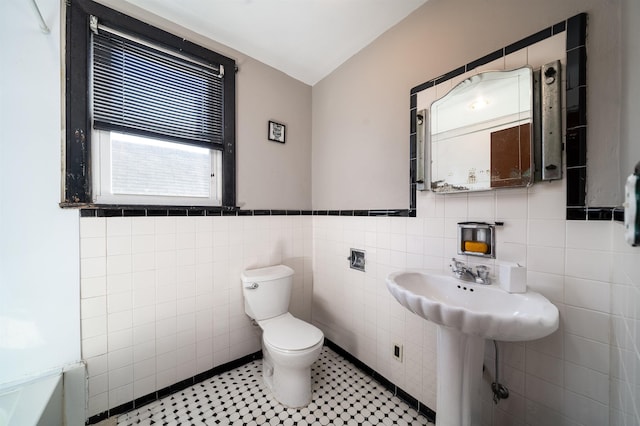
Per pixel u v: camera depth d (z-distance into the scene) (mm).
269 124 1930
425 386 1323
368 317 1652
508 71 1005
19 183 1122
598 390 818
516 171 981
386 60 1555
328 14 1437
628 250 716
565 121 881
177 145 1566
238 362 1762
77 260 1226
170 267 1486
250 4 1372
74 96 1225
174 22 1501
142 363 1400
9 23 1105
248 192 1823
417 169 1330
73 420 1215
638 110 695
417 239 1357
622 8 764
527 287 968
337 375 1653
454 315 792
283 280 1712
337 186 1935
